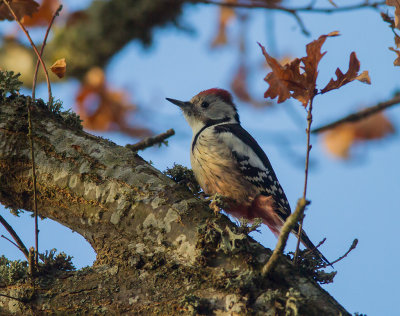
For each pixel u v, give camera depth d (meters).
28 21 12.23
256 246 5.75
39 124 7.23
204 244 5.82
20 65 14.58
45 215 7.08
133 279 5.84
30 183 6.95
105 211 6.55
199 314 5.34
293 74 5.57
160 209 6.30
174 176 8.54
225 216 6.25
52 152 6.99
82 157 6.92
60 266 6.37
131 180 6.65
